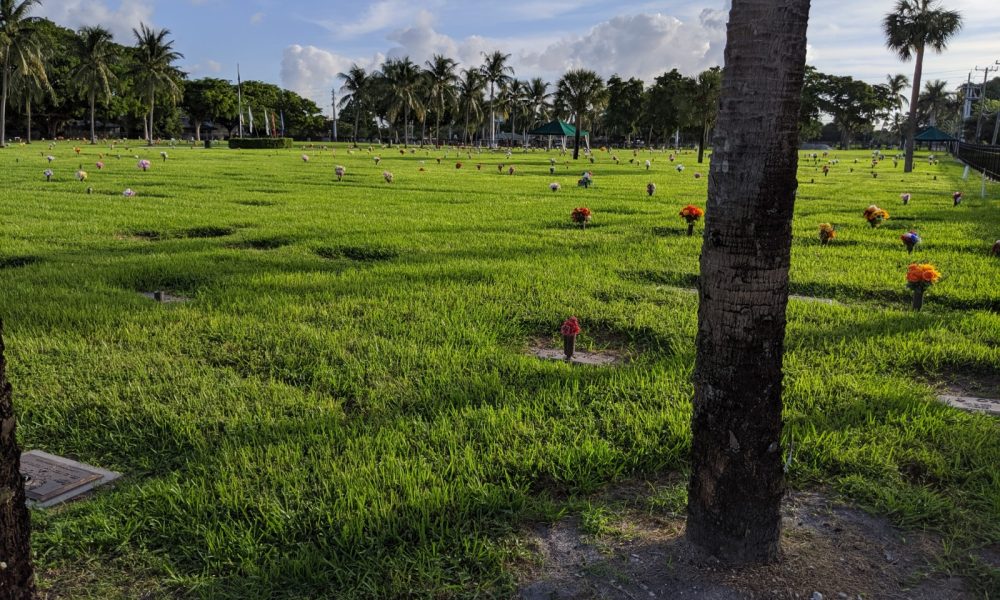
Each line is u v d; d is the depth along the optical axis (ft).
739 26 8.79
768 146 8.88
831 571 10.24
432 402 16.03
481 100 300.81
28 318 21.79
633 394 16.61
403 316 23.38
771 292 9.32
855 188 85.05
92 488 12.66
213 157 147.02
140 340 20.26
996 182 98.48
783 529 11.38
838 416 15.39
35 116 258.57
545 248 36.68
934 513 11.73
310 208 53.62
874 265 32.60
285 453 13.34
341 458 13.12
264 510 11.53
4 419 7.40
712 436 9.89
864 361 19.22
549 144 292.40
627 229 44.52
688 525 10.56
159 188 68.49
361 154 180.45
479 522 11.31
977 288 27.66
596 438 14.21
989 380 18.62
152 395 16.28
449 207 55.98
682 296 26.18
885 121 414.00
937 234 42.73
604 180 93.76
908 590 9.92
